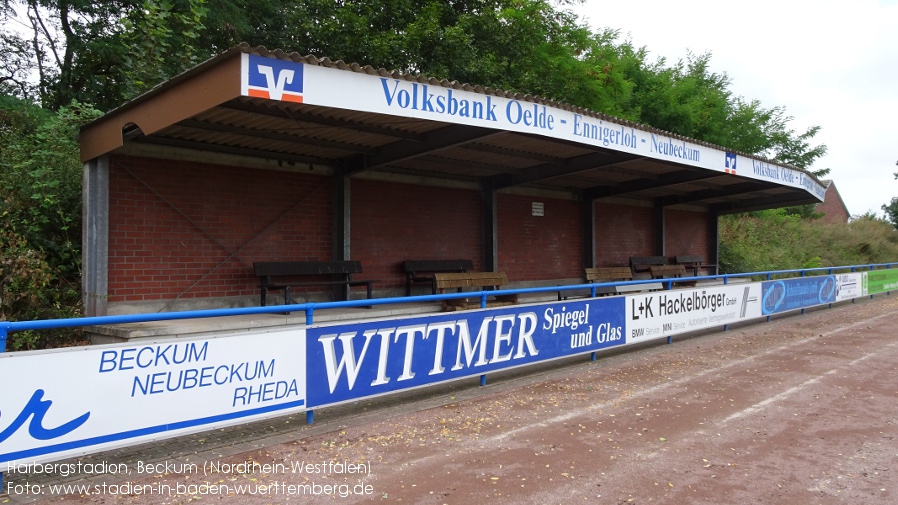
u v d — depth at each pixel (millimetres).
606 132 9680
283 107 7395
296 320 8656
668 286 10117
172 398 4406
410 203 11922
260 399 4926
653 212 18047
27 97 14477
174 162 8789
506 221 13836
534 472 4457
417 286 11930
